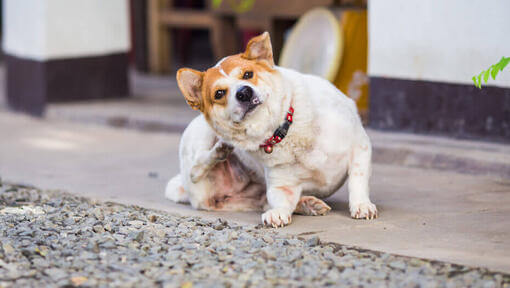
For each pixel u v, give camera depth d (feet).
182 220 13.88
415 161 18.24
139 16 41.88
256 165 14.67
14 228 13.01
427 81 19.43
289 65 25.03
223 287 9.76
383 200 14.93
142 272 10.66
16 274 10.53
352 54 23.20
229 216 14.47
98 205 15.53
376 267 10.44
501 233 11.98
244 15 31.01
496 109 17.94
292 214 14.12
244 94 11.80
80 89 30.91
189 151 14.83
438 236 12.00
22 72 31.50
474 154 17.22
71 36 30.32
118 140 25.16
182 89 12.55
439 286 9.48
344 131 13.05
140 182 18.52
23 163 21.93
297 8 28.09
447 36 18.71
